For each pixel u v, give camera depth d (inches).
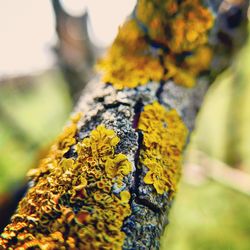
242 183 14.0
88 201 3.6
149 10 5.1
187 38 5.1
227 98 16.4
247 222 12.7
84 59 12.8
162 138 4.4
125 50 5.1
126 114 4.4
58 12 11.8
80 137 4.3
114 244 3.4
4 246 3.6
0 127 16.1
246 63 15.8
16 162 14.1
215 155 15.1
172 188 4.2
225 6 5.9
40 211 3.6
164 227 4.4
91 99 4.8
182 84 5.1
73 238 3.4
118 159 3.9
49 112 17.0
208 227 12.6
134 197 3.8
